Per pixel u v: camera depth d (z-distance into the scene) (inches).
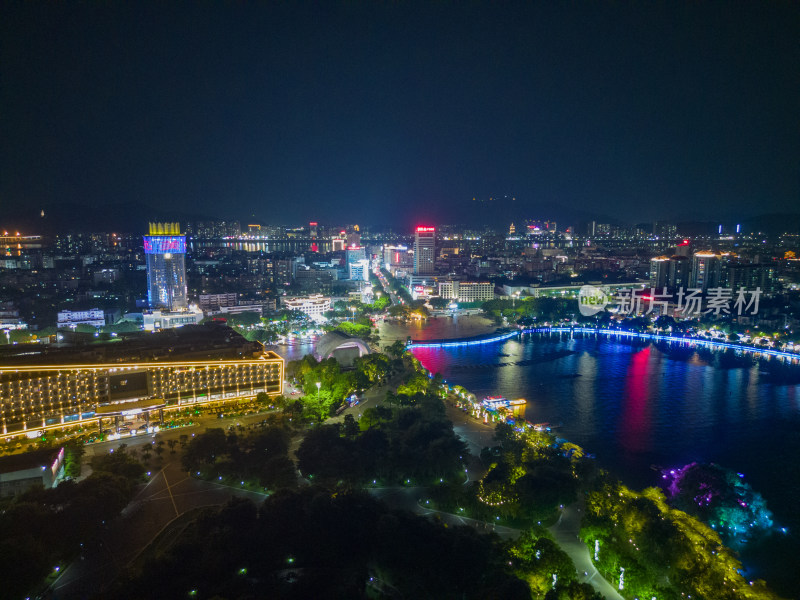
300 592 6151.6
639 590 6555.1
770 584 7613.2
